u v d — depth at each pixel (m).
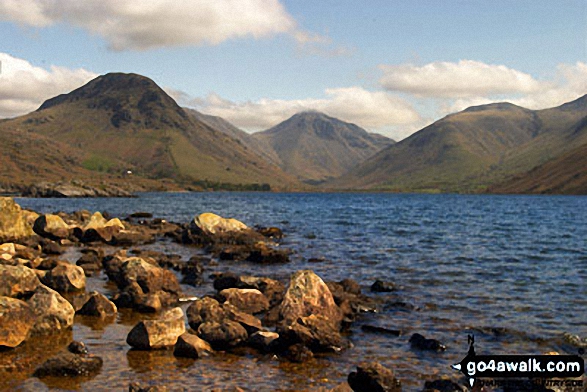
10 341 14.09
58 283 21.62
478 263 31.81
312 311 17.52
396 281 25.69
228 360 13.80
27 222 39.09
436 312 19.38
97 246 39.66
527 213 97.44
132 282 20.94
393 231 54.91
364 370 12.19
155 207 117.69
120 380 12.03
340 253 36.41
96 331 16.08
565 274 27.84
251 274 27.59
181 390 11.51
